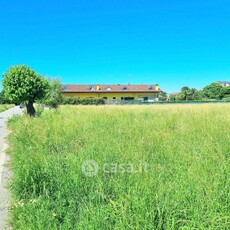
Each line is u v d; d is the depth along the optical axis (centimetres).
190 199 362
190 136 820
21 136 930
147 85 9012
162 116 1510
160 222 319
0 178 625
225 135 802
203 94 8631
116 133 900
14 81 1727
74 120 1247
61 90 3722
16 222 402
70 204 418
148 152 629
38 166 538
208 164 516
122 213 336
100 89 8800
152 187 401
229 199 370
